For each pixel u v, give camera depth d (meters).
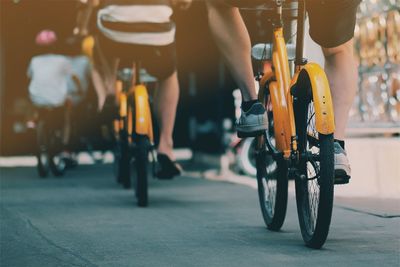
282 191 5.90
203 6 13.25
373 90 9.07
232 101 13.42
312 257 5.00
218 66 13.93
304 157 5.28
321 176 5.00
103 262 4.96
